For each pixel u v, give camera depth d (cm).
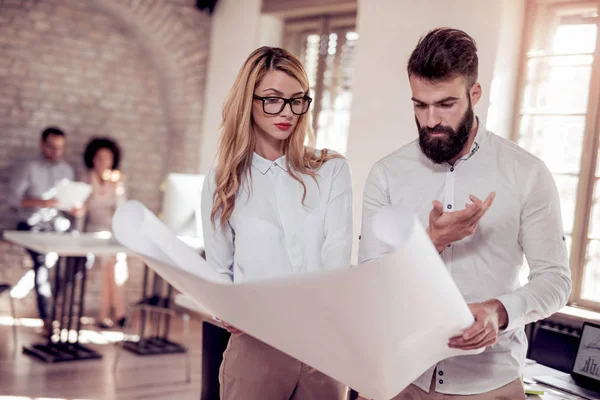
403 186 179
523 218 166
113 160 652
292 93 184
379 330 117
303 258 192
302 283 114
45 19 662
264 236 192
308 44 609
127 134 713
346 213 192
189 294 146
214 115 683
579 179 396
